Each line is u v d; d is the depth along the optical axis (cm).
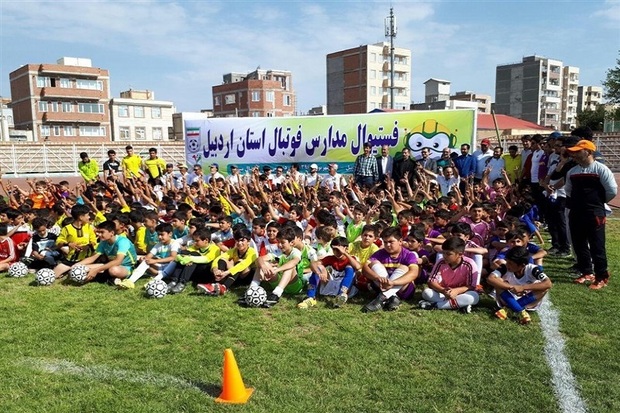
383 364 432
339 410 359
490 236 707
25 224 821
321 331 512
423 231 685
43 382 405
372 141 1438
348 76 8031
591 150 627
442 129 1373
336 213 911
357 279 634
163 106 7338
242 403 369
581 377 405
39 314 564
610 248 861
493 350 457
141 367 430
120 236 713
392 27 4353
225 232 774
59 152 3191
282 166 1516
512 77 9544
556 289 637
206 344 478
